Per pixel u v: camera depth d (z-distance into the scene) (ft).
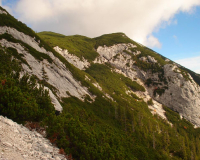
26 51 222.69
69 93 250.16
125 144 150.82
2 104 59.16
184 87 479.00
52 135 59.77
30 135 52.08
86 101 269.85
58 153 51.85
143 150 162.91
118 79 508.12
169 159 198.59
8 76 89.66
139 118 284.41
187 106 461.78
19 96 65.21
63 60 323.57
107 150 75.51
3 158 31.81
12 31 235.20
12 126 49.52
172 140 280.72
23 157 36.99
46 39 601.62
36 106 69.41
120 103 350.43
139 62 605.73
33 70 207.51
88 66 531.91
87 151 60.70
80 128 78.43
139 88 506.07
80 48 618.03
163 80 524.93
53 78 238.27
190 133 375.86
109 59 641.81
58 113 115.34
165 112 442.91
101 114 246.47
